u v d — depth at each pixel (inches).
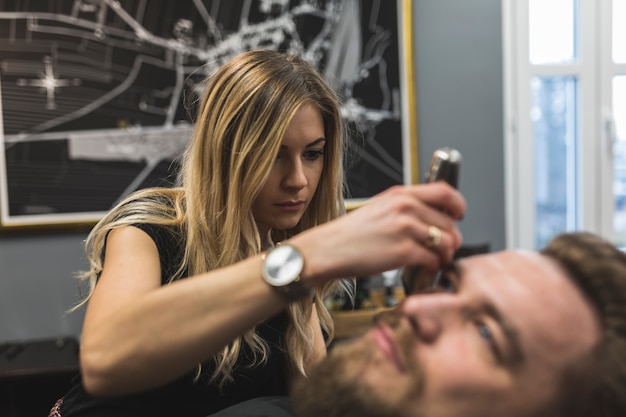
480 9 106.0
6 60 88.7
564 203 115.5
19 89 89.3
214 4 95.8
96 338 29.5
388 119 102.9
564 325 26.0
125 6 92.3
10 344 88.8
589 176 115.0
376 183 102.7
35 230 90.4
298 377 49.4
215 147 42.3
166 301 28.4
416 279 30.6
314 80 43.1
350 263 27.0
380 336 28.8
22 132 89.6
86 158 91.9
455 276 28.7
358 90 101.7
